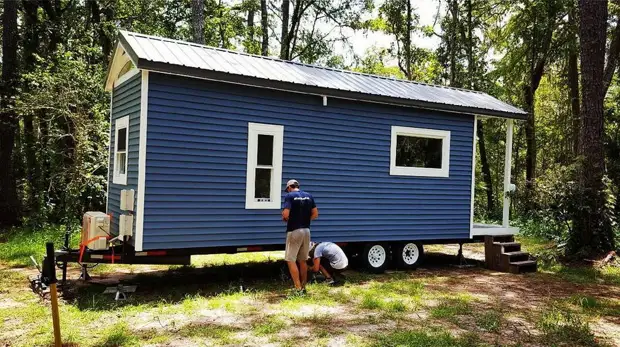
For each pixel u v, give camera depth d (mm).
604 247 11188
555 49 19531
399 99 9367
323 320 5980
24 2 17031
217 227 7730
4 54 15258
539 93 26688
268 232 8258
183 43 8773
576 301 7426
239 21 25844
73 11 18531
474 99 11445
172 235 7305
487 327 5863
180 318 5945
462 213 10648
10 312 6043
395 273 9477
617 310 6945
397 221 9742
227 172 7832
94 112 14188
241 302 6801
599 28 11500
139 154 7070
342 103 9055
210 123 7664
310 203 7430
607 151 17391
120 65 8922
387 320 6086
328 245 8188
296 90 8258
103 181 14156
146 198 7090
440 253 12617
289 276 8539
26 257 9789
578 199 11281
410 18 25375
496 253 10234
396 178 9734
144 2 20266
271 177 8367
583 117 11703
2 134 15180
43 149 14891
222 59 8422
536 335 5652
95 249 7094
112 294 7109
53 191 15211
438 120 10289
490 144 26203
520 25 19875
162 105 7230
